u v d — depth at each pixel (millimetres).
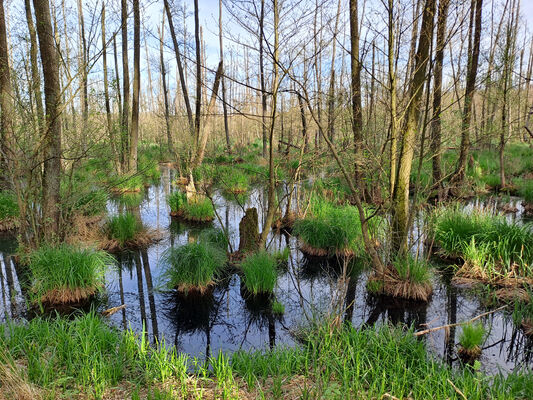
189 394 3143
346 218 7664
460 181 10633
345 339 3701
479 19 8000
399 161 5594
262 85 5977
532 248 6156
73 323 4250
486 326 4789
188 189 10828
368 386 3201
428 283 5773
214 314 5332
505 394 2951
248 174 16312
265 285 5840
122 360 3547
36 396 2889
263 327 4965
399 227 5801
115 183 7852
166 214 11328
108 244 8039
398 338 3791
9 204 8938
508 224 6875
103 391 3076
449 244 7098
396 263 5766
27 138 6105
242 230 7387
